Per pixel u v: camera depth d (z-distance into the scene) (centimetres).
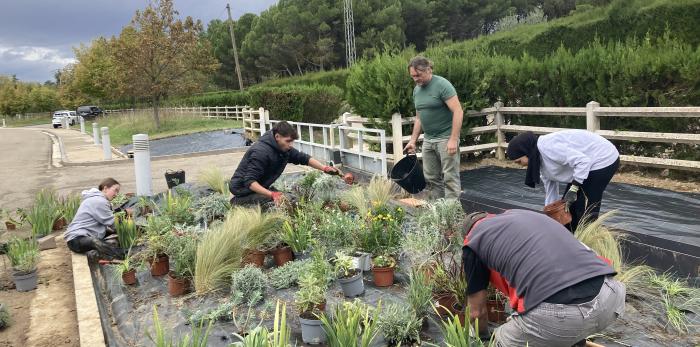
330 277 427
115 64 3284
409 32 5972
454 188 668
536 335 266
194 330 330
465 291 355
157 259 529
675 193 703
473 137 1069
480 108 1025
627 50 902
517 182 840
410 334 346
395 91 973
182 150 2002
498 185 827
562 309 255
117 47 3166
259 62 6769
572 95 947
